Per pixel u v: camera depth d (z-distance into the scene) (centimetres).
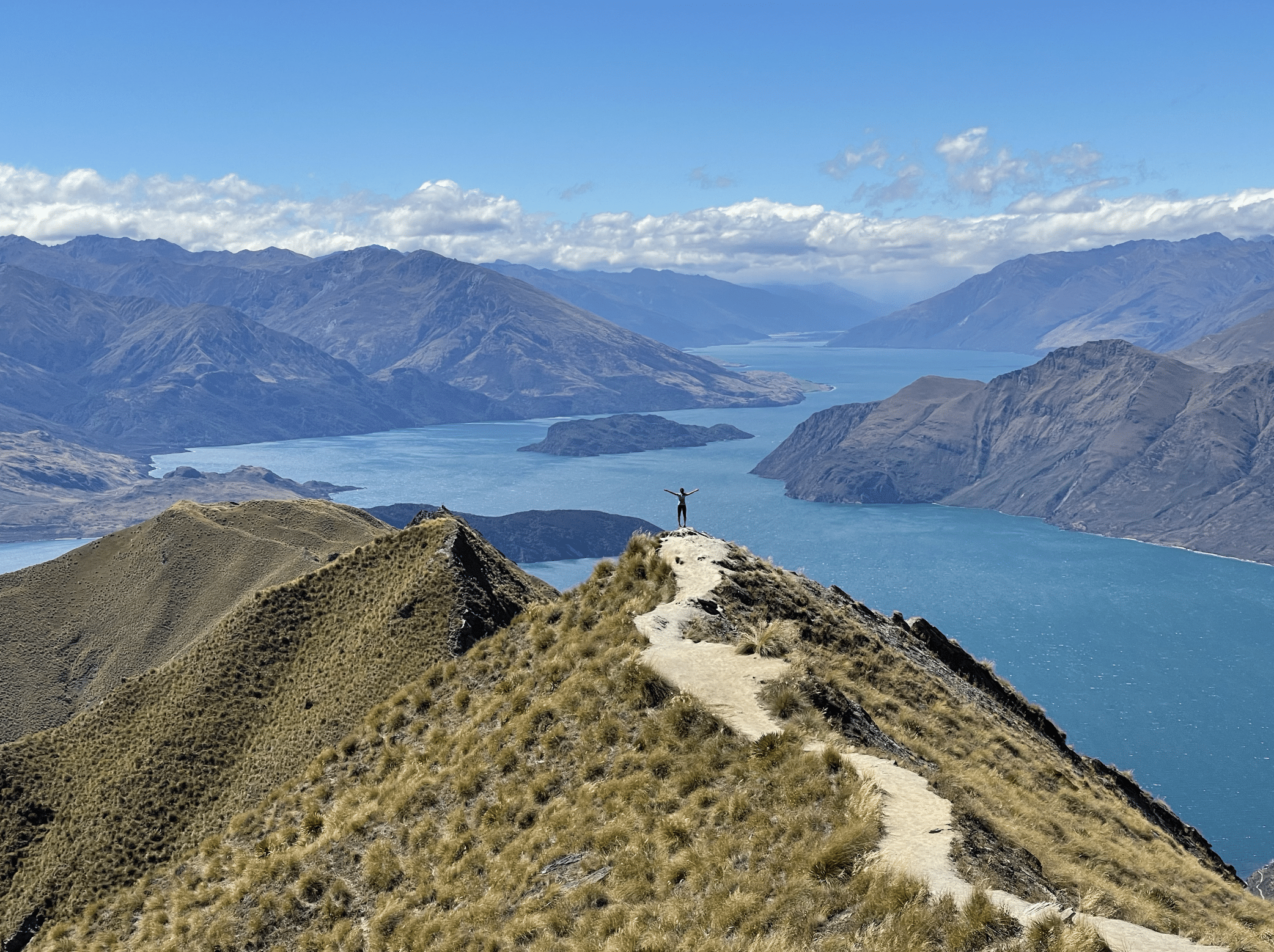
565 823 2870
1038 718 5794
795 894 2077
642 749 2975
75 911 6706
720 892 2212
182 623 19988
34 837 7581
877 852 2142
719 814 2533
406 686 4841
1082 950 1744
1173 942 1911
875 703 3747
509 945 2466
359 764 4491
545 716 3466
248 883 3878
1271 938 2725
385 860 3397
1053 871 2422
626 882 2436
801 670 3128
